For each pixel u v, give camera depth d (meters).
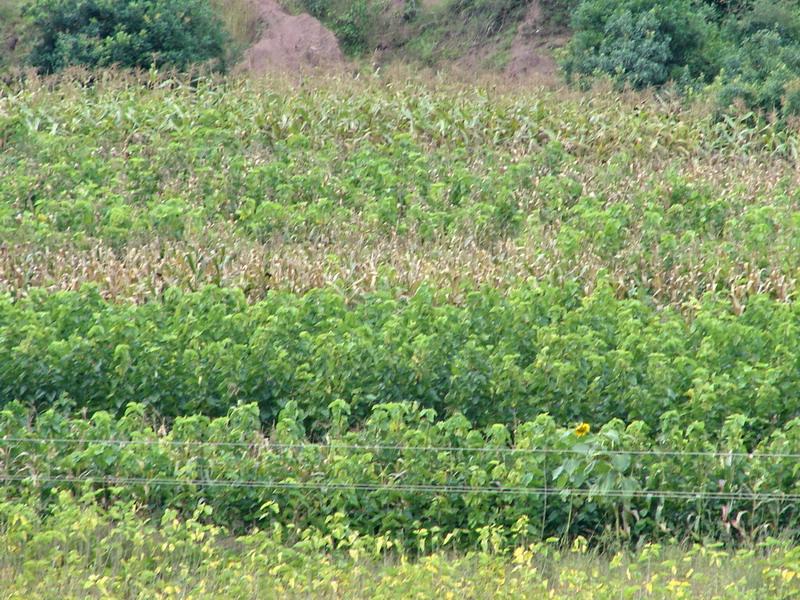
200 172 73.69
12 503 39.03
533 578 35.09
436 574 35.06
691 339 51.06
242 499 39.66
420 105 88.56
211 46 107.50
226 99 89.75
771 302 55.22
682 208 69.81
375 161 76.12
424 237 68.50
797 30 109.00
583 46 105.31
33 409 45.97
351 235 67.81
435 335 48.38
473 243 66.50
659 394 44.97
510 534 38.91
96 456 39.78
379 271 60.22
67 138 79.50
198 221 66.25
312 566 35.72
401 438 40.91
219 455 40.38
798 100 90.44
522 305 51.72
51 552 35.56
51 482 39.59
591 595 33.78
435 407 47.22
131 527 36.59
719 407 43.66
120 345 46.44
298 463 39.91
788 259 62.50
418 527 39.06
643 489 39.28
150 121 84.44
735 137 87.88
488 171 78.38
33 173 75.19
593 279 61.19
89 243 65.00
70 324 50.72
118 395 46.69
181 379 47.00
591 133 86.38
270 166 73.56
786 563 35.19
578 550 37.38
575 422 45.38
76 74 94.12
